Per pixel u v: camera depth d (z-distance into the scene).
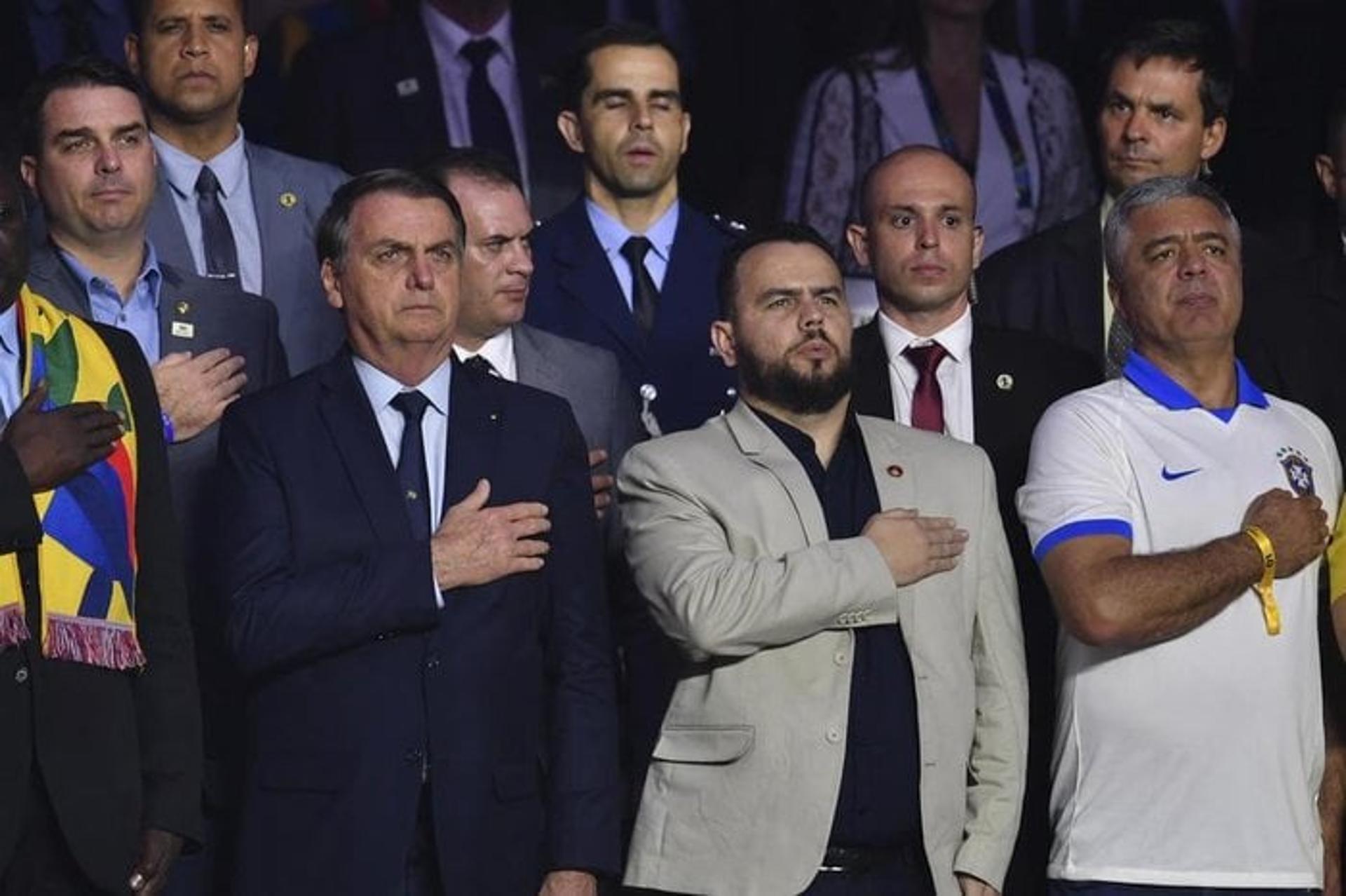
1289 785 19.95
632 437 22.77
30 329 18.91
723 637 19.56
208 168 23.70
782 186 27.36
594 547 20.19
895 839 19.84
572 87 24.64
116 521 18.73
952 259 22.11
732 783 19.73
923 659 19.94
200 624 21.25
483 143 26.92
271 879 19.25
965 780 20.08
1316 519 19.95
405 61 26.86
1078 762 20.11
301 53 26.72
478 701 19.41
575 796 19.62
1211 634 19.88
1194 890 19.80
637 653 21.55
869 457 20.53
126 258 21.98
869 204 22.42
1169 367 20.55
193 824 18.77
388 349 19.97
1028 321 23.94
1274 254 24.58
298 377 20.09
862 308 27.12
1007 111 27.38
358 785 19.22
